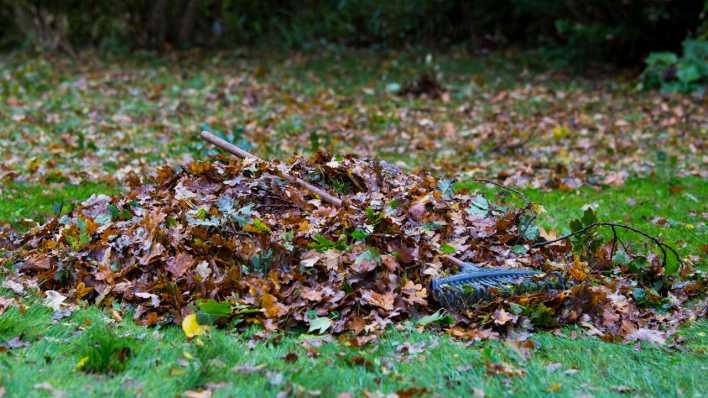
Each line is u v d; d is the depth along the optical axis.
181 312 3.95
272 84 11.35
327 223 4.50
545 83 11.83
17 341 3.59
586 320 4.07
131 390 3.19
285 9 15.14
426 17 14.65
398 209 4.67
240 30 14.49
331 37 14.82
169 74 11.91
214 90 10.80
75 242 4.57
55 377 3.29
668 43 12.47
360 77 12.10
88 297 4.24
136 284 4.18
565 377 3.48
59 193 6.41
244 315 3.91
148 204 4.99
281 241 4.30
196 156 7.44
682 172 7.50
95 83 10.99
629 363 3.66
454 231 4.73
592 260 4.88
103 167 7.23
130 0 13.71
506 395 3.27
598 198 6.70
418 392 3.24
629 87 11.36
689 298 4.58
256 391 3.21
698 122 9.40
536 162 7.68
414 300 4.03
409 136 8.71
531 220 4.96
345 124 9.12
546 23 13.94
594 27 12.16
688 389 3.43
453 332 3.87
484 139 8.62
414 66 12.95
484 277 4.20
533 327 3.97
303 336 3.77
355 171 5.11
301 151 7.98
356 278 4.11
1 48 13.66
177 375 3.33
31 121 8.77
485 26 14.72
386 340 3.76
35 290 4.21
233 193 4.90
